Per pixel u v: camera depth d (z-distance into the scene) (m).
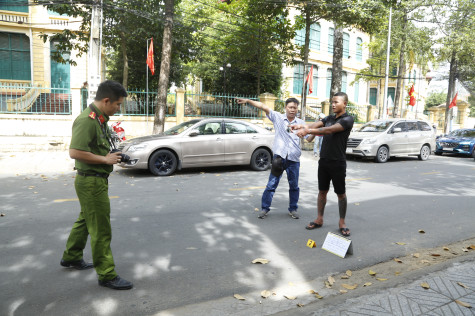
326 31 30.00
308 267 3.87
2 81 20.00
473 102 42.72
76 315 2.81
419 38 20.64
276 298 3.15
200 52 19.20
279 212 6.02
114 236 4.64
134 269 3.69
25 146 12.80
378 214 6.05
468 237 4.99
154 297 3.13
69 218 5.31
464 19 20.66
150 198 6.70
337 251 4.24
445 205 6.75
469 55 21.73
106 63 21.97
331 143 4.77
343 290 3.30
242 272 3.69
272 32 19.11
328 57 30.53
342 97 4.63
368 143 13.23
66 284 3.33
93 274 3.55
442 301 2.79
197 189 7.61
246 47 19.62
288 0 16.12
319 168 4.98
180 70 21.27
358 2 15.05
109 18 16.25
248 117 17.17
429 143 14.84
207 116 16.59
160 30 16.47
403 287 3.04
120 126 14.76
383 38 21.62
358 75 27.52
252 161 10.26
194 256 4.07
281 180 8.93
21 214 5.48
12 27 19.88
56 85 21.11
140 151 8.85
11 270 3.60
